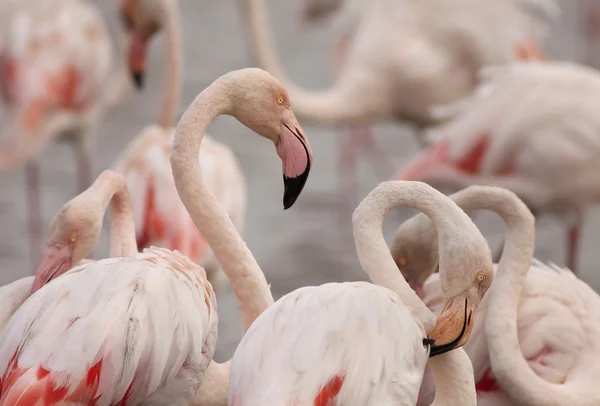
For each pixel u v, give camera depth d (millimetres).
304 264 12359
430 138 11875
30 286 5977
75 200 6016
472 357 6617
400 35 13914
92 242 6016
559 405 6344
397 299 5219
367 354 4895
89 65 14062
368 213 5668
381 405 4879
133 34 10773
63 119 13969
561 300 6766
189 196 6105
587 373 6551
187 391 5395
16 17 13789
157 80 21281
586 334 6680
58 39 13859
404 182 5605
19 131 13500
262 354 4887
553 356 6629
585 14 25141
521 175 11312
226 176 10047
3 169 13469
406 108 14148
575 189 11273
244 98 6059
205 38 24031
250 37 12750
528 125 11156
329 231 13641
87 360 4965
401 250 6520
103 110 14836
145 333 5098
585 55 22609
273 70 12883
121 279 5195
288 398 4711
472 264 5215
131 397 5137
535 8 14008
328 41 24547
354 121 13789
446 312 5223
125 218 6457
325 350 4840
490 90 11508
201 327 5336
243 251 6191
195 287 5445
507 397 6652
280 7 28078
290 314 4984
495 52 13883
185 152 6082
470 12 13883
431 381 6035
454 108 11797
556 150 11102
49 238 5961
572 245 11609
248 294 6180
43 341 5008
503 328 6449
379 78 13836
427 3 13969
